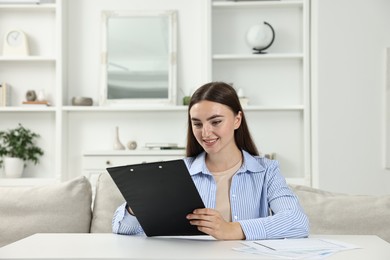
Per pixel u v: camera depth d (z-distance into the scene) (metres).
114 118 4.47
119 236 1.62
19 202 2.11
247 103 4.27
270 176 1.95
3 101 4.31
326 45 4.02
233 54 4.39
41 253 1.30
